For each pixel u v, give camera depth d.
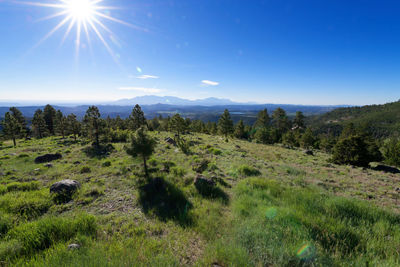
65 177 9.34
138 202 6.40
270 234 4.15
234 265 3.28
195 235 4.50
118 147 20.62
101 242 3.92
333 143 53.00
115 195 7.06
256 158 18.94
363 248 3.84
